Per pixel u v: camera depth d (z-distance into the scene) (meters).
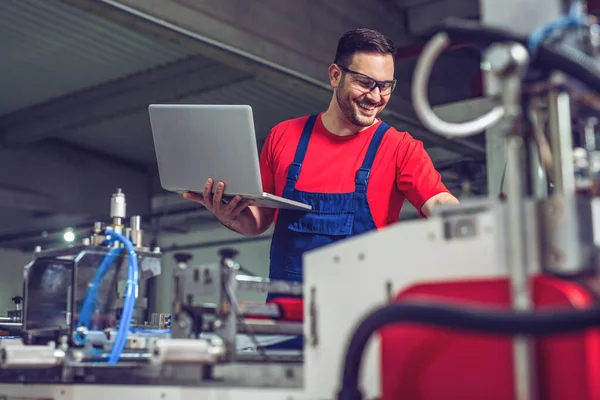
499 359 0.89
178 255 1.31
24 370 1.53
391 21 6.16
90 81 7.11
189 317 1.29
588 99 0.97
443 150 7.32
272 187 2.14
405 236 0.99
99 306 1.55
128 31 5.98
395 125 6.32
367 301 1.02
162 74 6.74
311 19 5.26
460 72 7.08
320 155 2.05
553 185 0.97
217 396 1.20
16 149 8.46
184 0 4.27
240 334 1.33
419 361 0.95
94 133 8.50
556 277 0.90
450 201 1.93
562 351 0.84
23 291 1.55
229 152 1.67
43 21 5.89
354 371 0.92
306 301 1.10
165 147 1.77
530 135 0.95
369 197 1.99
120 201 1.72
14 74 6.94
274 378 1.15
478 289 0.92
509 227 0.88
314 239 1.97
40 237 9.80
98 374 1.39
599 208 0.95
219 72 6.41
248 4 4.73
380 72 2.01
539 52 0.91
